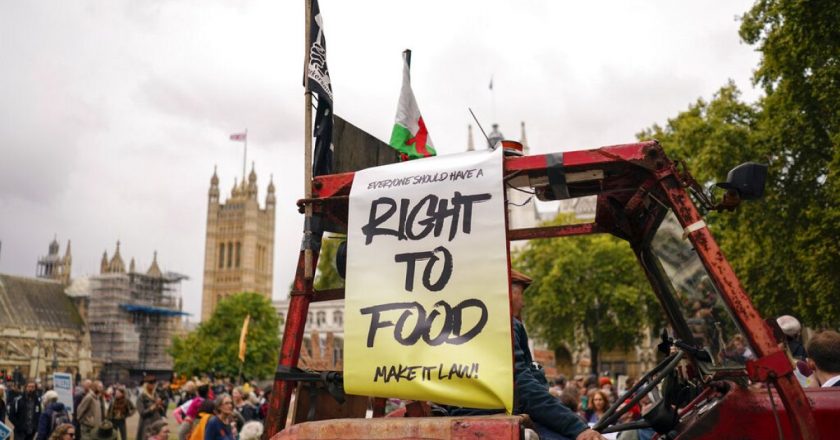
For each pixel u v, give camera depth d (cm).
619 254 4878
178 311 12062
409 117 554
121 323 11069
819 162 2202
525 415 322
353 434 323
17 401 1777
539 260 5197
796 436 302
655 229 409
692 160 3016
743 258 2511
